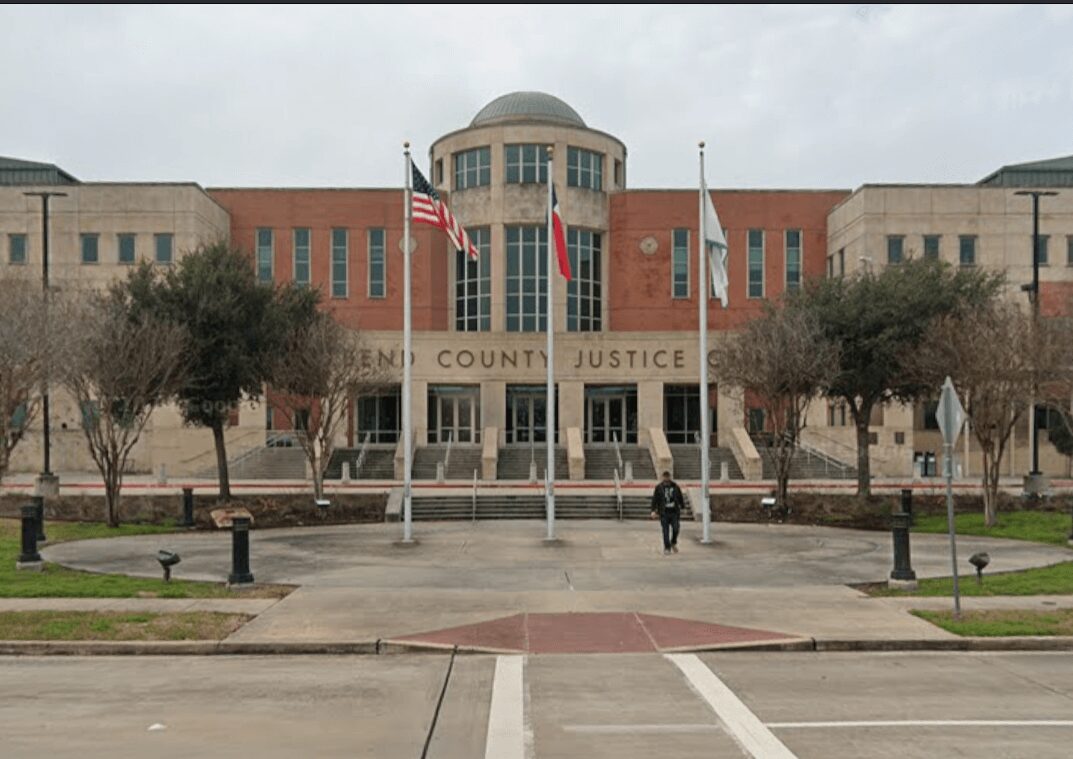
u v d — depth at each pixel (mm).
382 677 10172
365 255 56719
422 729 8109
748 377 28953
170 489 33312
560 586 16031
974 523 26219
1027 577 16516
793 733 7887
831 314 29516
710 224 22234
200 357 30516
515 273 54625
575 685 9711
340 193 56969
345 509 28688
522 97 61781
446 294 57000
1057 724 8172
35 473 47594
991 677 10094
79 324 26594
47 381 28703
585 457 42688
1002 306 28094
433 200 22297
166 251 52406
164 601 14391
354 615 13359
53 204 52500
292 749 7531
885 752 7352
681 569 18062
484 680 9969
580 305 55875
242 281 31625
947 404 13258
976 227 51875
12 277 38125
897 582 15516
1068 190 52125
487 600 14594
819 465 42438
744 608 13875
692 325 56594
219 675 10336
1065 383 25938
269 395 46281
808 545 22078
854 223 52906
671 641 11758
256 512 28344
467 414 49438
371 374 34500
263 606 14000
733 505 29047
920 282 29703
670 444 47469
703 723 8211
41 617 12953
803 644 11602
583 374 46969
